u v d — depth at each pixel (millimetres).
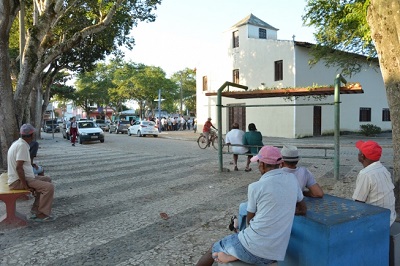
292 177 3020
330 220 2877
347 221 2865
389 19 4977
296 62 24125
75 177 9664
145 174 10117
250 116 27281
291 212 2875
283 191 2875
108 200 7027
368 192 3520
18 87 10344
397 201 5004
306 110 24812
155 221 5641
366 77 29859
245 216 3467
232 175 9789
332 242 2773
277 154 3047
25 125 5535
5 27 9383
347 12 14984
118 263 4078
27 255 4309
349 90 8578
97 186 8422
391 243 3305
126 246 4590
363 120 29875
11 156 5422
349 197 6980
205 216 5887
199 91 32438
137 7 18250
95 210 6301
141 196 7355
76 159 13758
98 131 23031
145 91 46469
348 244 2867
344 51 19469
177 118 43312
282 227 2830
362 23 11906
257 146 9820
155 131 30250
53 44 10789
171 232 5113
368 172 3539
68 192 7754
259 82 26750
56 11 10609
